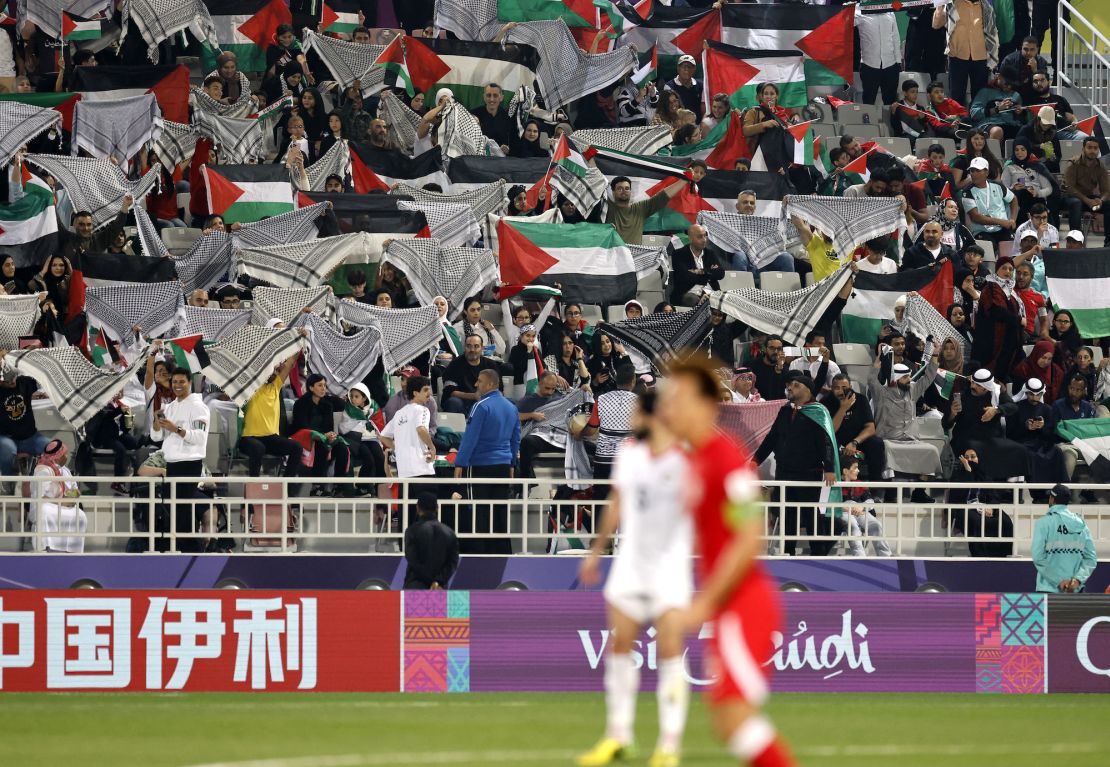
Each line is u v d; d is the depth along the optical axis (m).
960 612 54.59
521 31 93.94
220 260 75.19
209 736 38.75
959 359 71.31
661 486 31.27
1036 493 67.19
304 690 52.31
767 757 24.22
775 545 63.97
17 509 61.88
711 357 69.19
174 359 65.38
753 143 88.44
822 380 69.56
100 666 51.91
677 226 84.00
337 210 76.69
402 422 62.66
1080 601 55.06
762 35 99.38
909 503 64.25
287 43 93.06
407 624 52.75
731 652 24.67
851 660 54.16
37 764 33.38
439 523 57.62
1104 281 77.44
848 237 79.19
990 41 106.62
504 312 76.12
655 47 97.31
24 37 95.31
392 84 90.69
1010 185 92.12
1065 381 71.69
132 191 77.56
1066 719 45.22
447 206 78.38
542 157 86.81
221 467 65.81
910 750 37.03
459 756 34.75
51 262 71.06
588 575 33.28
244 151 84.12
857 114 103.06
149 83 86.00
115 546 63.88
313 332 66.62
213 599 52.25
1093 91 112.31
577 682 53.12
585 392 66.00
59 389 62.53
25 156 75.62
